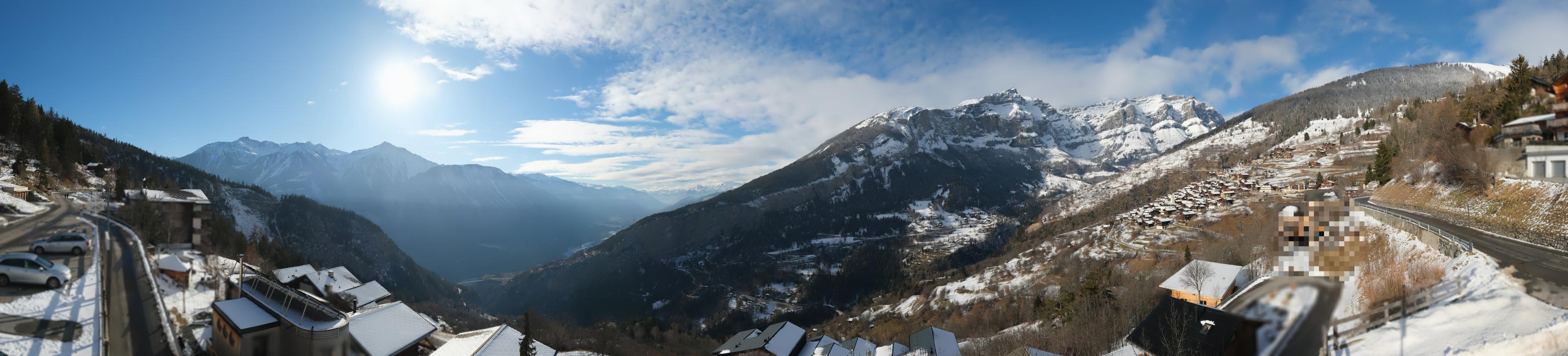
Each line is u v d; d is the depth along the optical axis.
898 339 104.50
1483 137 31.62
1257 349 7.97
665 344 123.44
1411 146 73.75
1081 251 139.50
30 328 28.41
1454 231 34.91
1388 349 20.34
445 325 71.75
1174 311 37.41
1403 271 27.83
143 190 59.66
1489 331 19.36
